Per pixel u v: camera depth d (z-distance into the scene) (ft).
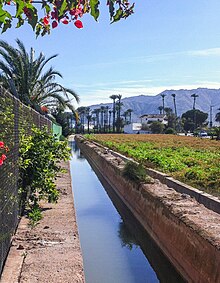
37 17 8.78
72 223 31.86
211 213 31.22
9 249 25.04
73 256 24.23
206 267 23.76
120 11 9.05
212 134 212.84
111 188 71.10
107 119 507.30
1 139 20.67
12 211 26.23
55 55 99.25
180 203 35.12
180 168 65.57
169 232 32.53
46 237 27.96
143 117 479.00
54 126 102.99
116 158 86.28
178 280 29.32
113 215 50.85
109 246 37.65
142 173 51.26
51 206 38.27
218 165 67.00
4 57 88.94
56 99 103.71
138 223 45.14
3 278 20.75
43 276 21.08
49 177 37.40
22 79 90.48
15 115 27.99
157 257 35.35
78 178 85.97
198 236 25.85
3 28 9.21
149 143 154.92
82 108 460.14
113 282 29.14
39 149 35.73
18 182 30.96
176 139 194.90
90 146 141.28
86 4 8.95
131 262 33.32
